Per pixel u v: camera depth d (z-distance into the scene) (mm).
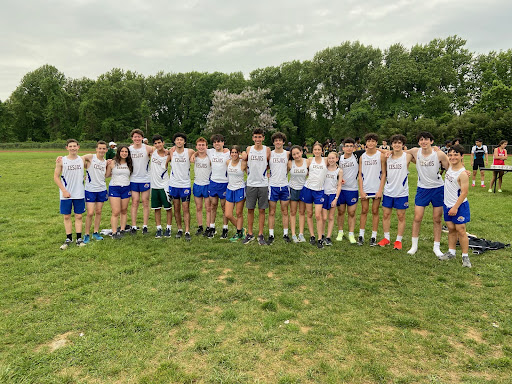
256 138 5992
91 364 2758
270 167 6254
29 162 24656
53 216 8250
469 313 3619
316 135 54375
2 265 4949
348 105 50375
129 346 2990
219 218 8469
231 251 5719
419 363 2795
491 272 4770
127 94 58688
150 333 3184
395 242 6031
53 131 61438
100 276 4570
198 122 59500
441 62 43125
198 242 6312
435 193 5551
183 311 3635
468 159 26438
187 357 2848
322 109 53125
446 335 3221
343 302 3883
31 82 63312
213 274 4723
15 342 3068
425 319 3506
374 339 3119
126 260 5219
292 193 6305
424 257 5496
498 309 3713
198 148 6523
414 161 5887
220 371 2674
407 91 45906
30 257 5312
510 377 2621
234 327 3312
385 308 3732
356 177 6379
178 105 63969
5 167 20641
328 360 2820
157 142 6418
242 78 57531
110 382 2551
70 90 68250
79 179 6039
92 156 6203
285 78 54281
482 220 7855
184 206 6531
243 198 6449
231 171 6328
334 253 5742
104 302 3801
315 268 4957
